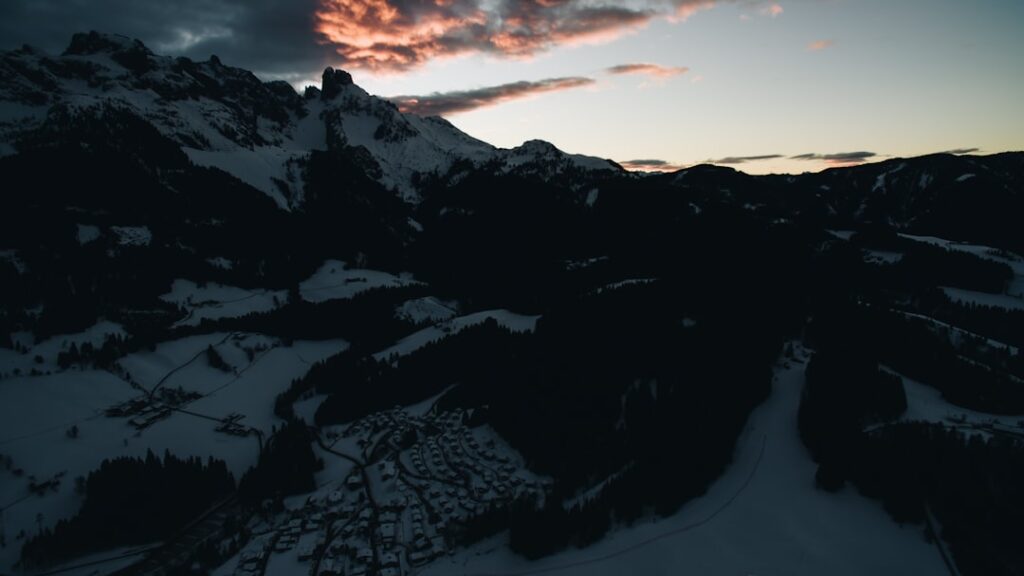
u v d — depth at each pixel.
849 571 134.62
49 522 172.25
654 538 148.75
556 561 143.12
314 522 166.00
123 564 157.25
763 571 136.00
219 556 153.12
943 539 140.38
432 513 166.50
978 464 153.50
